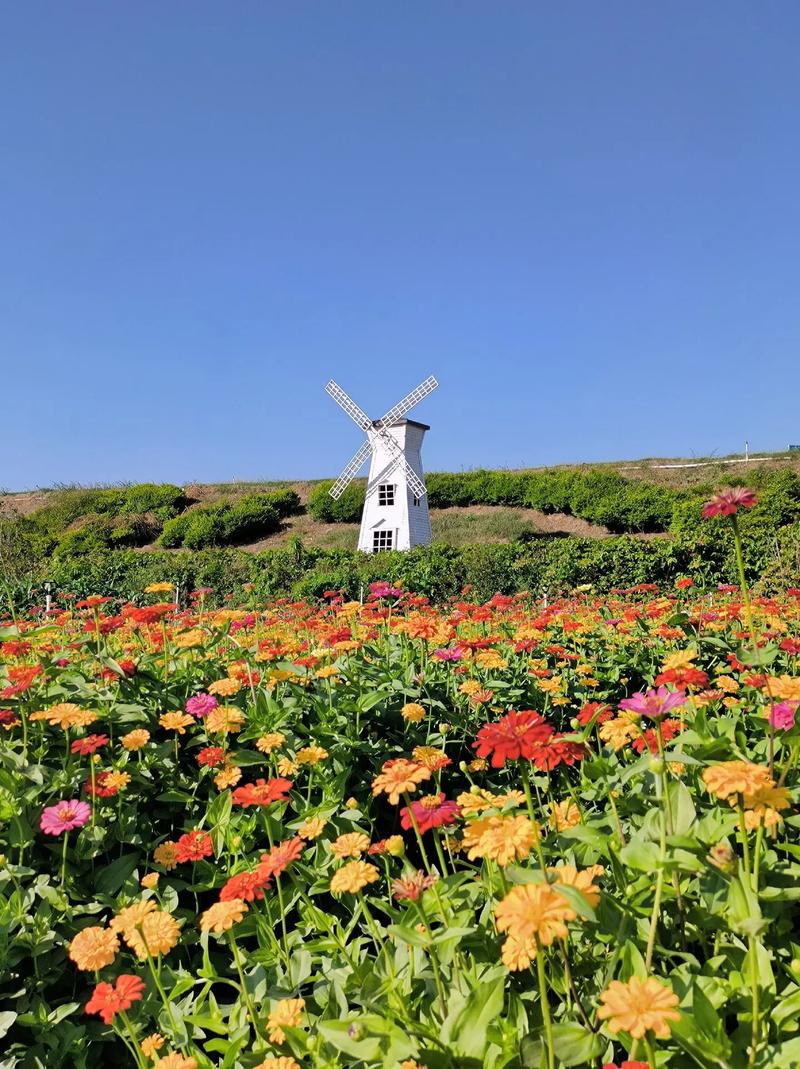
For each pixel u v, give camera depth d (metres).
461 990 2.06
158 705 4.15
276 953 2.71
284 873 3.29
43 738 3.76
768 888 2.01
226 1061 2.12
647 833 2.14
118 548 35.25
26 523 36.50
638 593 13.64
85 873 3.24
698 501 20.45
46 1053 2.63
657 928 2.14
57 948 2.93
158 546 36.12
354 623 5.82
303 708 4.34
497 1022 1.91
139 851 3.51
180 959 3.07
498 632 7.31
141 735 3.49
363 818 3.74
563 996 2.04
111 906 3.06
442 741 4.34
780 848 2.38
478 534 34.34
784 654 5.21
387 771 2.34
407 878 2.05
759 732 3.81
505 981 2.10
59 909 2.97
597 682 5.68
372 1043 1.78
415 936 1.96
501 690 5.22
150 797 3.75
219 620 5.29
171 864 3.10
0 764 3.37
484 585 19.33
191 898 3.42
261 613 8.21
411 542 30.22
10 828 3.14
